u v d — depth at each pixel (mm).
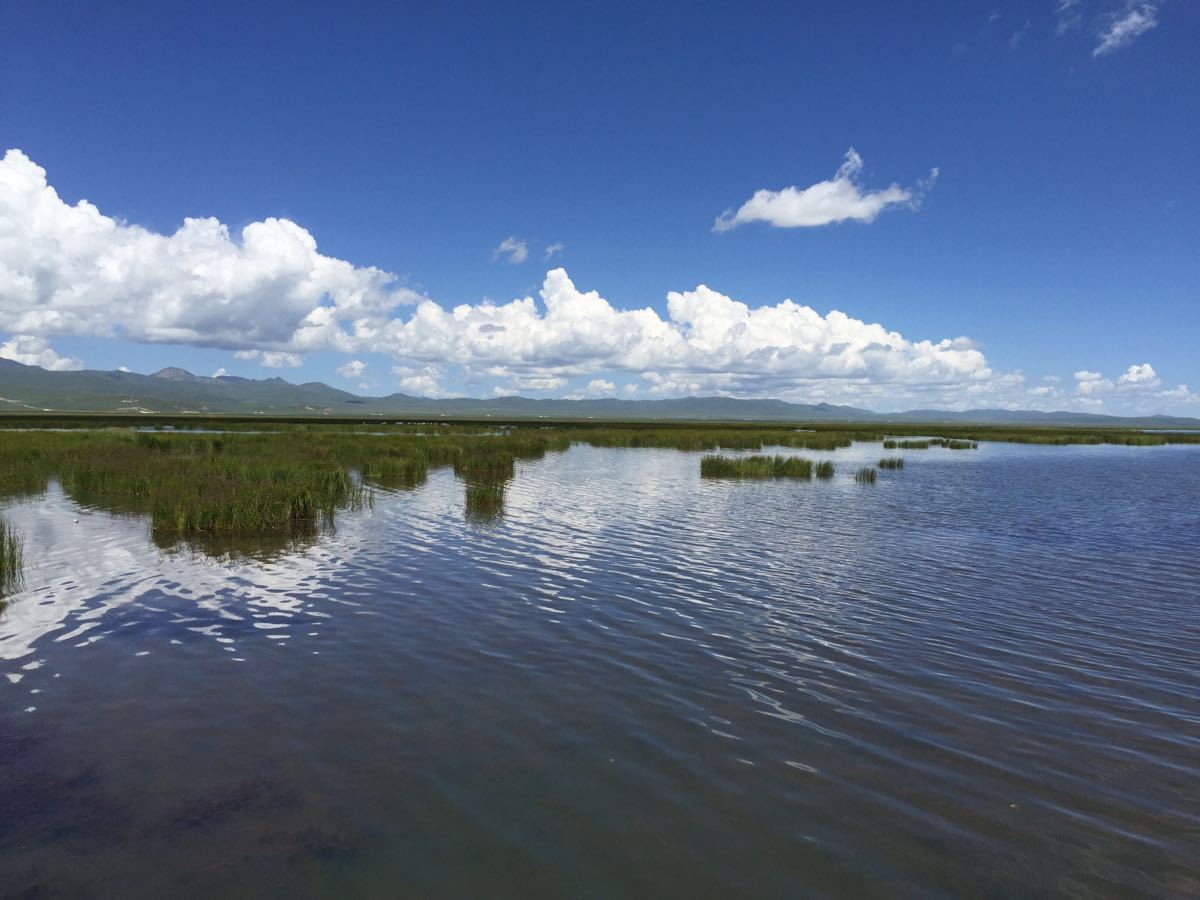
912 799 5883
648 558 14617
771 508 22047
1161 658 9320
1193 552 16109
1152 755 6738
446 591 11812
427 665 8555
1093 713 7625
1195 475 35969
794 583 12844
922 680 8438
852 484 29531
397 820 5398
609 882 4762
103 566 13164
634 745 6668
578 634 9773
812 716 7395
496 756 6398
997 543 16969
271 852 4973
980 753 6695
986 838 5371
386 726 6941
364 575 12781
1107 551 16188
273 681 8000
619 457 42250
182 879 4664
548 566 13711
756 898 4652
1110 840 5391
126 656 8711
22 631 9570
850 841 5285
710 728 7059
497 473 30250
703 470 31969
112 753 6320
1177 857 5199
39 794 5641
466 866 4883
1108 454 55312
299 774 6027
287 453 32594
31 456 31312
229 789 5770
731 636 9844
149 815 5383
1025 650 9539
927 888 4785
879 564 14523
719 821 5488
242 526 16547
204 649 8984
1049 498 25797
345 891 4590
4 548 12609
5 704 7301
